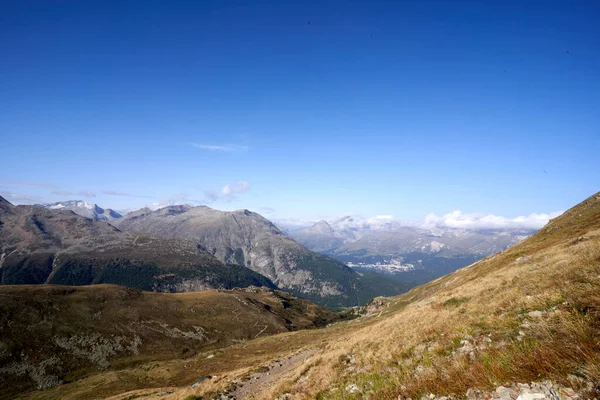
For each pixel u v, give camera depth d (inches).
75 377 5022.1
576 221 2406.5
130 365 5615.2
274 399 786.8
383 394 408.8
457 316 746.2
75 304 6727.4
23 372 4781.0
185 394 1286.9
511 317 490.0
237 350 4458.7
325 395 607.5
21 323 5615.2
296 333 5059.1
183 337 6929.1
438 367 406.3
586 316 301.3
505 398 241.9
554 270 693.9
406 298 5467.5
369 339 1028.5
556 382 230.7
